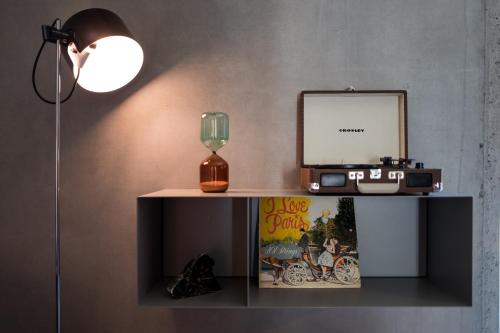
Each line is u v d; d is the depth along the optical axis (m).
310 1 1.56
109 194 1.57
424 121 1.55
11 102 1.57
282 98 1.55
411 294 1.34
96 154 1.57
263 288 1.41
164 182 1.56
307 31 1.56
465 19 1.55
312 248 1.44
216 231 1.55
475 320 1.56
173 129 1.56
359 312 1.57
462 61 1.55
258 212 1.54
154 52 1.56
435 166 1.54
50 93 1.57
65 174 1.57
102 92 1.52
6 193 1.58
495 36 1.55
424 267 1.55
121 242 1.57
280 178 1.55
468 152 1.55
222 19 1.56
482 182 1.55
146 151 1.57
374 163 1.51
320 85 1.55
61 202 1.57
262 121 1.56
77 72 1.31
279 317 1.58
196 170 1.56
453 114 1.55
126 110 1.57
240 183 1.56
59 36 1.21
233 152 1.56
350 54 1.55
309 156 1.52
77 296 1.57
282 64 1.56
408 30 1.55
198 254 1.55
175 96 1.56
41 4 1.57
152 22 1.56
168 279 1.51
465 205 1.23
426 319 1.57
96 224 1.57
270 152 1.56
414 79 1.55
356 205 1.55
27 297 1.58
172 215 1.55
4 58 1.57
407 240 1.55
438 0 1.55
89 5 1.57
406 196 1.21
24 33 1.57
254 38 1.56
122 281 1.57
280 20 1.56
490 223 1.55
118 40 1.41
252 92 1.56
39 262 1.58
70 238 1.57
